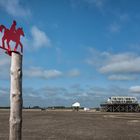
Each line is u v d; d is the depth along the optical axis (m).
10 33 5.81
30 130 35.41
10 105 5.93
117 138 29.56
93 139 28.59
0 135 28.11
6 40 5.75
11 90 5.94
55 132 33.78
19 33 6.00
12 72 5.95
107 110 161.50
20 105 5.98
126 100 159.62
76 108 185.00
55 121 55.44
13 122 5.86
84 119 64.81
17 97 5.95
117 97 162.00
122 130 37.72
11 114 5.90
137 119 66.94
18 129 5.89
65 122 52.91
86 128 40.16
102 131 36.03
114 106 159.88
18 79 5.98
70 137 29.58
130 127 42.91
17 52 5.97
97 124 48.84
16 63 5.95
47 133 32.38
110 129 38.72
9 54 5.97
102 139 28.66
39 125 44.38
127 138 29.69
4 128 35.19
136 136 31.23
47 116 77.12
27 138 27.92
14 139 5.82
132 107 157.50
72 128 39.72
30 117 70.44
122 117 78.38
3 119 55.47
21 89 6.03
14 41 5.89
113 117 77.62
